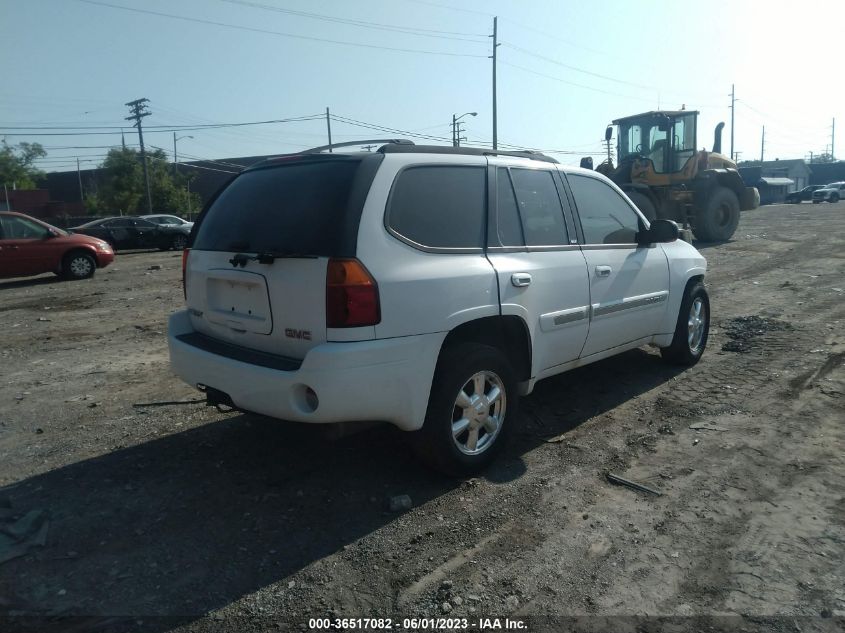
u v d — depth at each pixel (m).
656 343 5.95
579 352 4.98
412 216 3.83
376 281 3.52
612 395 5.66
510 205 4.46
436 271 3.80
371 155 3.82
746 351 6.90
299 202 3.81
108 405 5.73
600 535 3.50
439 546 3.43
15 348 8.12
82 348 8.03
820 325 7.77
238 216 4.16
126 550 3.42
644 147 17.75
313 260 3.52
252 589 3.10
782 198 57.59
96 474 4.32
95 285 14.16
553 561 3.28
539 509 3.78
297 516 3.74
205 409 5.53
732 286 10.91
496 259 4.21
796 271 12.09
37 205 53.34
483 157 4.40
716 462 4.32
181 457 4.56
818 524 3.55
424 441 3.90
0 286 14.31
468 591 3.07
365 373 3.48
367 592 3.07
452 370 3.88
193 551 3.40
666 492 3.94
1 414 5.59
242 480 4.19
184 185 59.50
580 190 5.16
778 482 4.02
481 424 4.16
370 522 3.66
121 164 53.84
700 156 17.39
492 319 4.17
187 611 2.95
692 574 3.16
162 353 7.66
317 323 3.52
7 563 3.32
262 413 3.72
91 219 38.22
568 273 4.72
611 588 3.07
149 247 24.89
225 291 4.12
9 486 4.19
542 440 4.75
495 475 4.21
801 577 3.11
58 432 5.11
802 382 5.79
